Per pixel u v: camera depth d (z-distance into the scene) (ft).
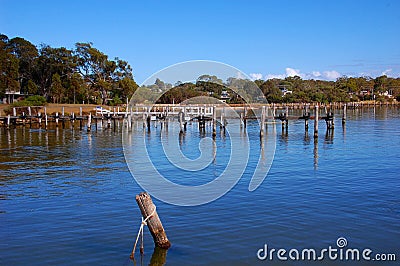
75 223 35.50
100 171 60.39
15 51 261.44
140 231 29.45
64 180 53.83
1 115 162.81
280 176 54.29
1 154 79.36
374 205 39.75
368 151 76.95
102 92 260.42
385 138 100.53
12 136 116.16
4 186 50.19
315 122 101.71
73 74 251.60
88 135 119.96
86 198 43.98
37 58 260.83
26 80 262.47
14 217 37.29
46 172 59.67
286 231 32.99
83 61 263.90
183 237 31.96
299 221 35.32
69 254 28.99
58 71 261.03
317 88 359.66
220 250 29.48
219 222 35.45
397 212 37.47
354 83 405.80
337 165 61.82
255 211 38.45
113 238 31.96
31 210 39.52
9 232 33.30
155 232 29.89
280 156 73.31
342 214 37.04
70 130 137.80
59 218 36.94
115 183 51.85
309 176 53.83
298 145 89.86
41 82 263.49
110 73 266.77
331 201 41.37
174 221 35.88
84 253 29.14
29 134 122.52
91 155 77.61
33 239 31.76
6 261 27.78
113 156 76.28
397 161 64.54
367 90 422.00
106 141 103.55
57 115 145.48
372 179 51.34
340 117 203.41
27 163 68.18
